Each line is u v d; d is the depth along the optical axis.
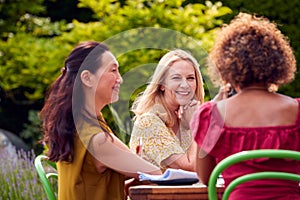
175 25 9.05
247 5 10.24
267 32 3.59
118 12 9.48
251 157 3.36
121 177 4.12
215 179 3.44
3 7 12.44
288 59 3.59
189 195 3.66
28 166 8.20
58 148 3.98
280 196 3.45
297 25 10.23
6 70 11.71
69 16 13.88
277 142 3.49
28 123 14.22
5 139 10.96
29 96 12.11
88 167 4.00
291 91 9.90
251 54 3.53
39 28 12.31
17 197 7.48
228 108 3.57
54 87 4.09
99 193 4.01
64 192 4.03
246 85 3.58
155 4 9.33
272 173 3.40
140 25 9.27
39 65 10.87
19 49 11.48
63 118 3.99
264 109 3.54
